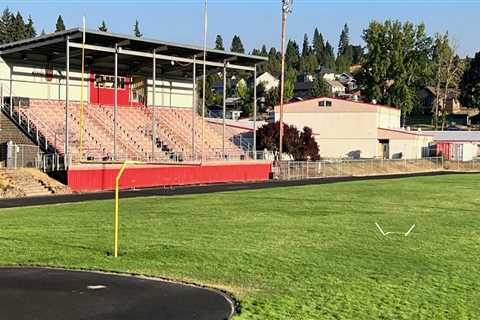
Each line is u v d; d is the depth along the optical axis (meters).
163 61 53.50
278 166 56.09
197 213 24.97
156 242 17.08
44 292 11.24
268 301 10.65
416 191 38.38
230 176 51.50
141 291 11.36
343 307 10.30
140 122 55.88
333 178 55.16
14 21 125.19
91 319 9.55
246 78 176.25
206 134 61.22
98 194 36.66
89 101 55.12
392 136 80.06
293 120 82.50
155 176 45.56
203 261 14.34
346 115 80.69
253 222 22.02
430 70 121.94
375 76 115.88
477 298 11.07
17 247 16.09
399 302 10.71
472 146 89.69
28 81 50.81
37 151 42.00
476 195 35.47
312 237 18.39
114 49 44.38
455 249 16.50
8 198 33.34
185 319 9.62
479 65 127.69
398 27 115.06
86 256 14.82
